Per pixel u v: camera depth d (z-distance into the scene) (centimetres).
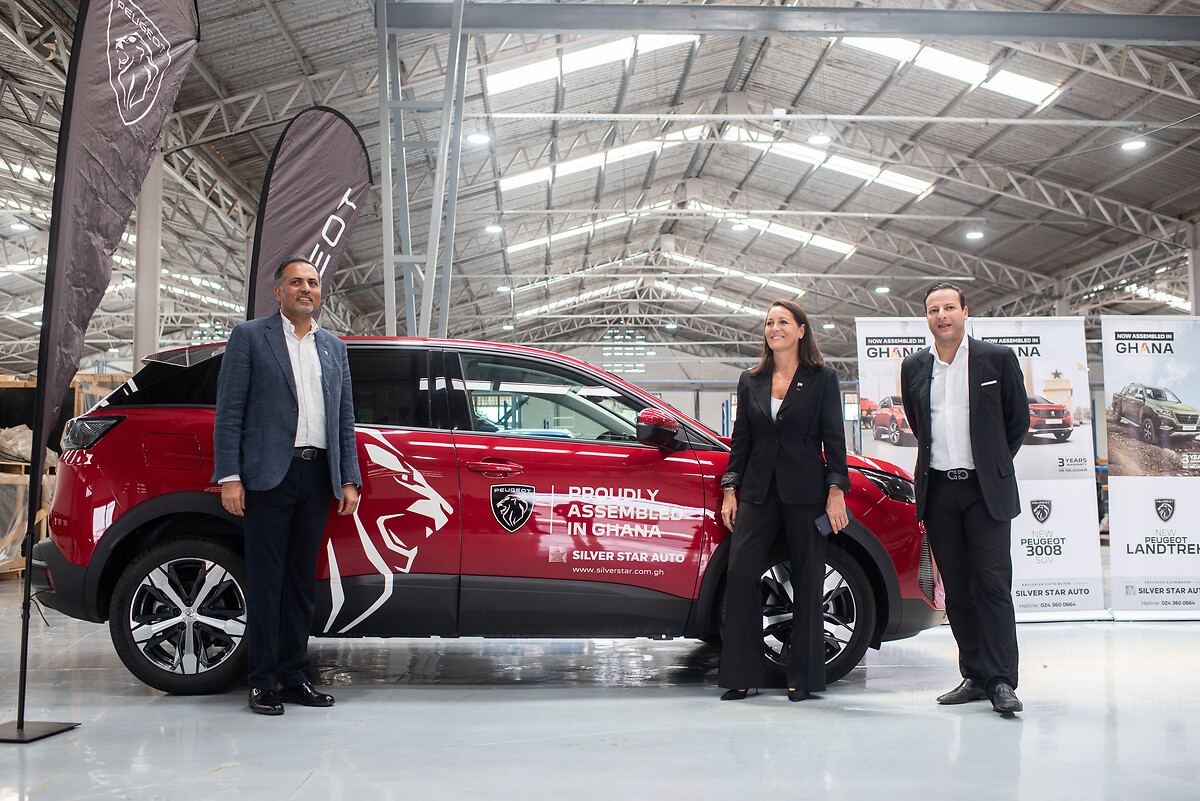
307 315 333
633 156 1698
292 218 533
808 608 346
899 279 2322
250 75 1066
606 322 3412
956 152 1589
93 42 303
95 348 2903
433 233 816
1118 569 576
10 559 782
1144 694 360
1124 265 1855
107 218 313
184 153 1212
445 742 280
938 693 363
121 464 341
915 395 347
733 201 2045
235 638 343
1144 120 1322
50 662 430
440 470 346
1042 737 289
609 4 813
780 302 353
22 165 1374
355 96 1144
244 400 321
